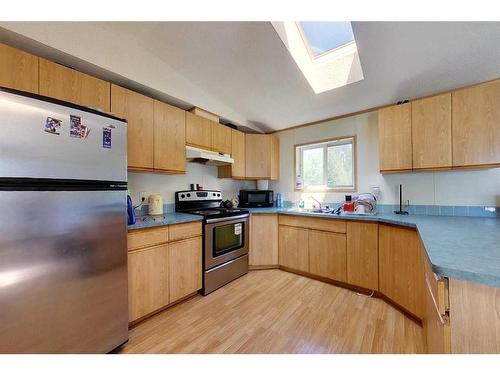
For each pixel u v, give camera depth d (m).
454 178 2.20
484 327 0.74
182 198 2.73
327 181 3.22
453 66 1.82
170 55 2.08
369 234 2.25
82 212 1.25
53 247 1.12
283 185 3.62
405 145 2.16
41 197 1.09
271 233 3.04
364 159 2.79
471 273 0.71
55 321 1.13
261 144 3.45
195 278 2.22
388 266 2.08
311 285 2.51
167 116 2.25
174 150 2.32
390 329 1.68
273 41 1.80
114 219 1.42
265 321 1.81
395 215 2.30
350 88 2.32
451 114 1.92
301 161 3.50
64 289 1.17
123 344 1.52
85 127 1.27
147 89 2.12
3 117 0.98
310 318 1.85
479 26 1.43
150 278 1.83
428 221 1.84
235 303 2.11
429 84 2.08
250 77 2.34
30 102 1.06
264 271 2.96
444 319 0.80
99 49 1.72
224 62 2.12
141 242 1.78
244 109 3.07
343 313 1.92
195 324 1.78
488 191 2.04
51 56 1.58
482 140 1.79
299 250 2.82
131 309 1.70
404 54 1.73
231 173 3.15
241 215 2.78
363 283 2.29
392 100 2.45
